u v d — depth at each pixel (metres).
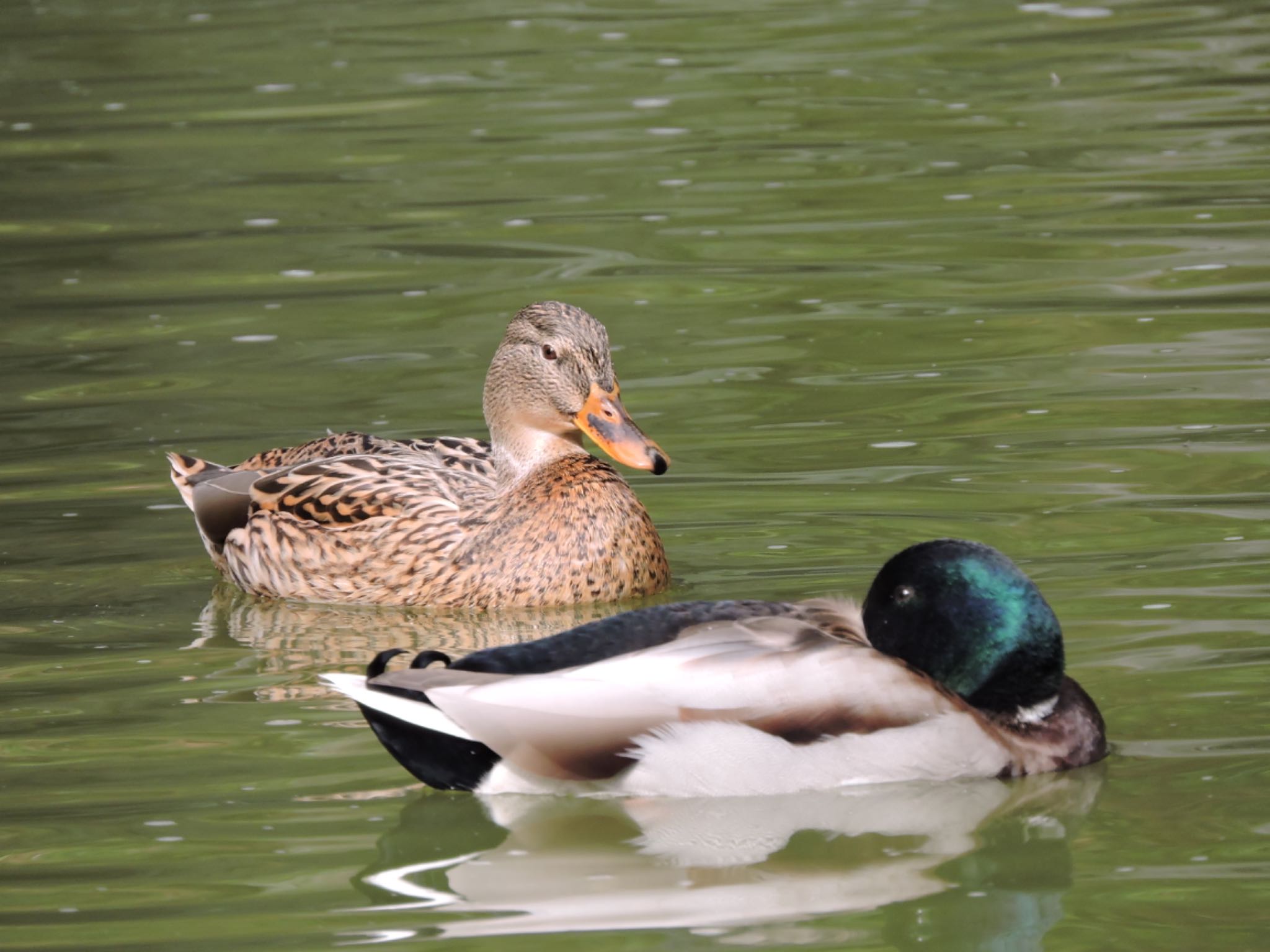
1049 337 17.06
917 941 7.21
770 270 19.84
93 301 19.83
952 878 7.75
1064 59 29.36
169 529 13.73
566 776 8.37
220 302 19.62
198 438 15.52
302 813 8.58
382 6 36.41
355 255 21.19
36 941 7.36
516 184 23.86
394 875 7.88
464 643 11.66
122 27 34.88
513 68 30.61
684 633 8.62
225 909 7.59
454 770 8.54
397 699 8.42
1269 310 17.39
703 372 16.67
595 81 29.47
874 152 24.58
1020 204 21.81
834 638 8.58
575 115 27.31
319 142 26.34
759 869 7.88
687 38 32.50
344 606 12.78
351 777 9.03
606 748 8.34
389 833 8.33
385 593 12.74
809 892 7.65
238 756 9.34
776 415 15.40
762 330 17.84
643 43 32.19
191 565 13.23
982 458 13.99
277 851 8.16
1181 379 15.59
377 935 7.32
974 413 15.10
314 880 7.86
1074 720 8.84
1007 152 24.20
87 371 17.48
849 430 14.90
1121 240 20.11
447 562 12.65
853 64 29.80
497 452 13.30
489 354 17.66
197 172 25.09
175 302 19.66
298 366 17.45
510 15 35.09
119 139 26.77
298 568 12.90
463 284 19.86
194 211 23.27
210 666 10.92
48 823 8.52
